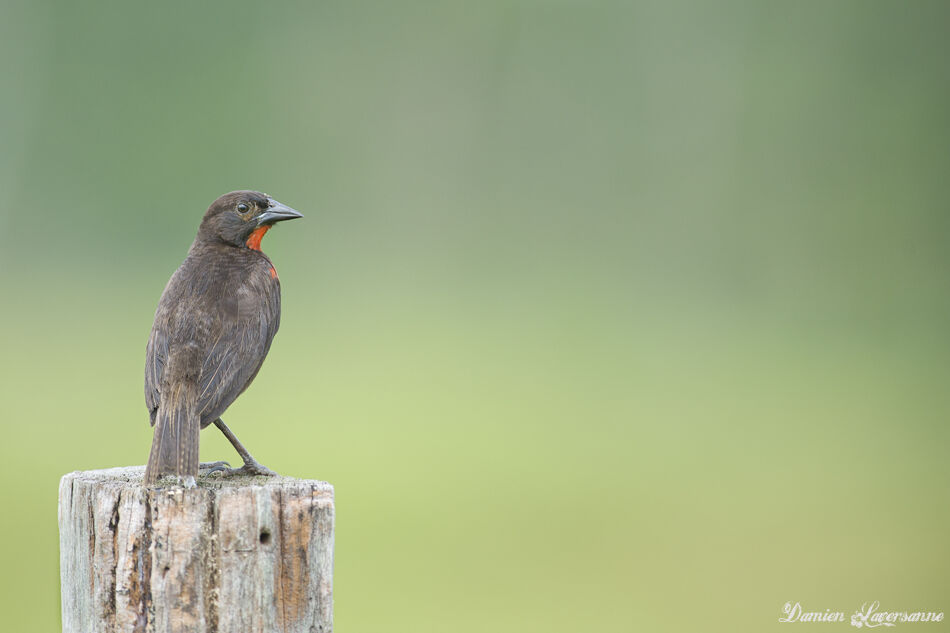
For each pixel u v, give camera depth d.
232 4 30.42
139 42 29.98
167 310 5.68
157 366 5.51
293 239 28.88
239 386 5.68
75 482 4.82
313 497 4.66
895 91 30.98
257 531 4.62
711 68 31.44
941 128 30.75
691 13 31.50
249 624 4.61
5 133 29.16
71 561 4.82
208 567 4.59
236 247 6.20
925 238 30.58
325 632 4.68
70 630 4.84
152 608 4.59
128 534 4.61
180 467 5.10
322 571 4.67
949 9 30.78
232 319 5.71
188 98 30.30
